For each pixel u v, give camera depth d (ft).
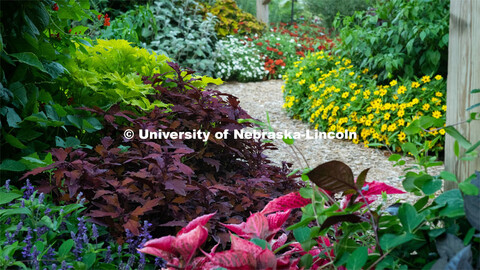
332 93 17.62
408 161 14.24
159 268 6.23
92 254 5.38
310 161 14.70
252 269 3.51
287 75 21.30
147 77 10.36
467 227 3.25
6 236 5.35
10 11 7.09
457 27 4.55
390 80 17.39
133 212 6.23
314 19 46.19
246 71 28.40
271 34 34.04
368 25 18.12
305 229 4.20
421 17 15.94
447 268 2.72
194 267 3.90
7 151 7.59
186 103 8.73
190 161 8.63
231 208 7.38
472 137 4.45
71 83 9.63
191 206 7.14
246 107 22.18
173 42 26.23
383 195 4.21
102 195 6.57
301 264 3.81
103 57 10.91
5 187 6.67
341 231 4.48
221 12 31.83
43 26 7.62
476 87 4.38
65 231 5.90
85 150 8.56
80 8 9.12
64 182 6.68
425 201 3.53
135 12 22.98
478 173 3.33
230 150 8.74
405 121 14.99
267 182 8.34
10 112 7.23
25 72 7.62
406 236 3.17
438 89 15.11
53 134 8.86
